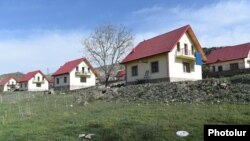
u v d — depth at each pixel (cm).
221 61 6712
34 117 2438
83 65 7512
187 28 4234
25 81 9638
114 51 6450
